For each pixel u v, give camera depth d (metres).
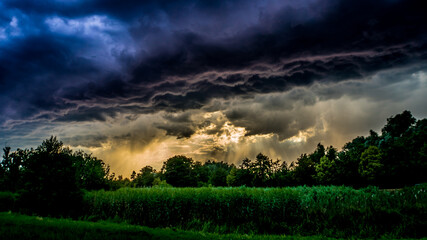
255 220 11.75
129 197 13.94
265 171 66.31
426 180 45.34
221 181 77.25
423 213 10.94
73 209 13.60
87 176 19.75
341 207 11.74
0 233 7.13
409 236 9.83
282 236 9.87
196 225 11.91
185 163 68.38
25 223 8.78
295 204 12.01
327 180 55.84
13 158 19.44
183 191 13.62
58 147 14.20
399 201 12.09
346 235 10.30
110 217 13.59
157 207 12.92
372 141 74.88
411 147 48.50
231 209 12.14
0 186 18.91
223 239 8.66
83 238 7.10
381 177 50.44
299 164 67.88
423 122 62.78
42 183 12.60
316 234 10.62
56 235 7.32
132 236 7.59
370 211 11.14
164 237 7.89
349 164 55.59
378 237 9.91
